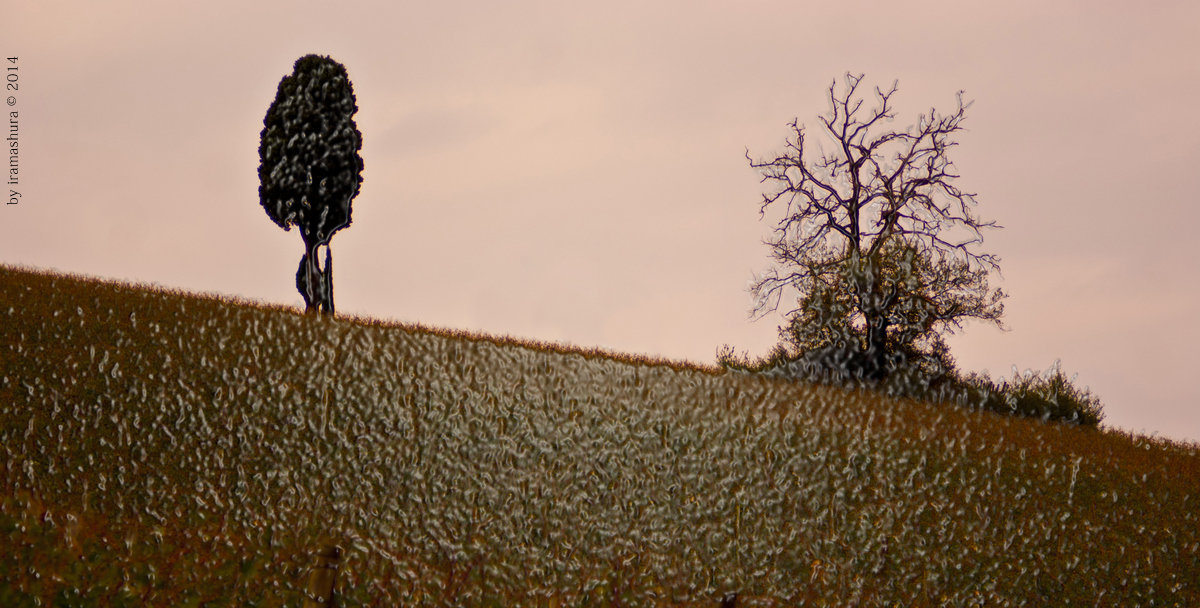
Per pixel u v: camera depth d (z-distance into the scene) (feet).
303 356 77.15
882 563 53.78
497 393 77.71
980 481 70.08
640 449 69.51
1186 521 66.28
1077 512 65.98
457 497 55.98
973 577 54.34
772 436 76.28
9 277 83.10
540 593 42.55
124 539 39.01
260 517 48.16
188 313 82.38
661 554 50.67
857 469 70.44
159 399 63.21
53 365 65.46
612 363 95.96
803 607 47.16
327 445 60.95
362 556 42.65
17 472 50.14
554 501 57.11
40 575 34.06
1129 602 53.93
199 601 34.83
